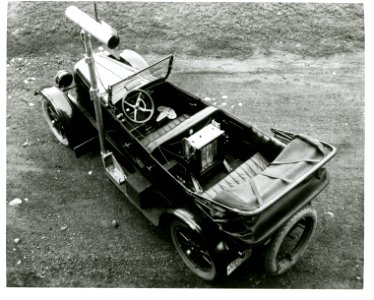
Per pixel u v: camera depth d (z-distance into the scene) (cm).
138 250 501
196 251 461
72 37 785
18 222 528
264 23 809
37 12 805
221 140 485
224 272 433
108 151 588
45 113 622
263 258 471
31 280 476
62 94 589
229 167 515
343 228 521
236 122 505
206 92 701
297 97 695
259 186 412
